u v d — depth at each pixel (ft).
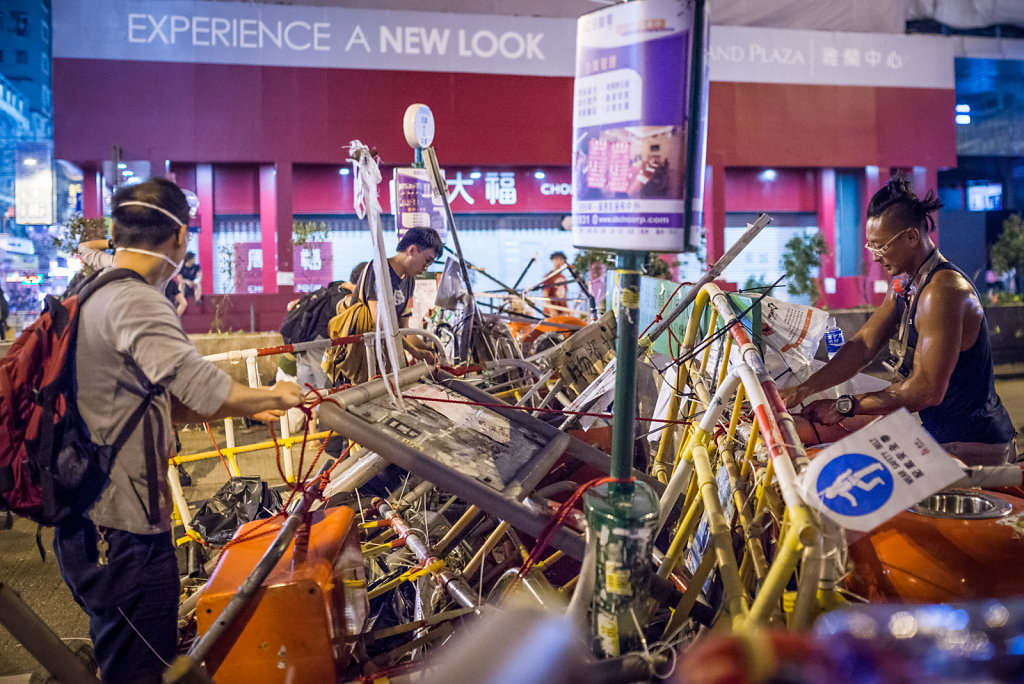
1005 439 9.70
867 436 5.82
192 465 22.97
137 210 7.32
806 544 5.50
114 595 7.14
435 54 63.41
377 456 9.21
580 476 10.80
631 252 6.18
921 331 9.09
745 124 68.64
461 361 14.43
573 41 65.46
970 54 73.00
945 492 7.51
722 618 6.47
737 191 71.56
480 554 9.78
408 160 63.72
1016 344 39.17
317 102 61.77
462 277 15.16
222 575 7.63
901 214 9.32
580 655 4.62
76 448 7.02
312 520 8.79
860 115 70.74
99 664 7.42
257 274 64.44
